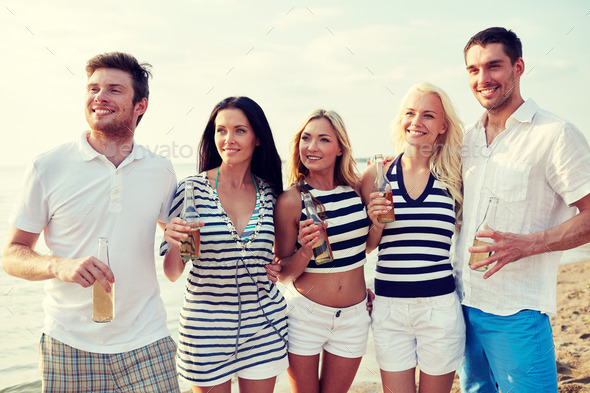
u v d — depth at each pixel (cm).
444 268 263
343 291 265
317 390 274
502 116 259
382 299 269
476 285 261
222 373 233
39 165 212
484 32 257
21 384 428
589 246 838
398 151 291
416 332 264
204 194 240
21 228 210
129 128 224
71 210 210
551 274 250
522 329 248
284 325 256
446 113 270
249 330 239
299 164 279
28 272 200
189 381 235
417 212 264
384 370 268
